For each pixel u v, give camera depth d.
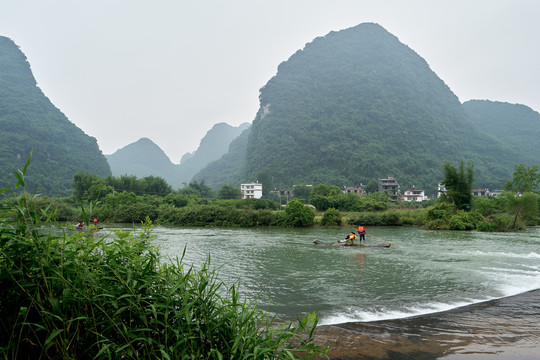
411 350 6.17
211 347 3.33
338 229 43.28
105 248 3.66
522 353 6.05
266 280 12.77
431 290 11.23
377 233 37.34
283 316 8.34
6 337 2.94
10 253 3.00
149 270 3.73
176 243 25.69
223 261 17.11
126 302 3.40
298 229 43.31
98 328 3.26
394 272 14.46
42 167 146.12
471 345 6.43
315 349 3.70
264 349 3.29
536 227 47.03
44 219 3.32
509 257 18.83
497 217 42.09
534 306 9.33
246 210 49.97
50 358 2.82
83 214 3.56
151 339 3.12
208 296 3.80
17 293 2.98
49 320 2.98
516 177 55.59
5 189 3.04
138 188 91.19
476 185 186.75
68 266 3.19
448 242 27.20
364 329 7.36
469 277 13.42
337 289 11.34
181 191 119.50
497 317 8.31
